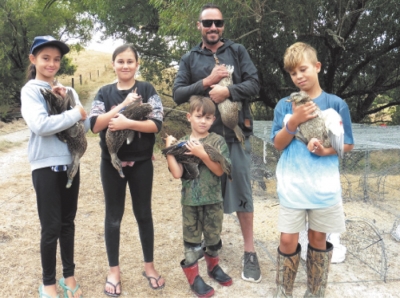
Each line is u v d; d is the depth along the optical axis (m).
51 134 2.54
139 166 2.96
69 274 2.98
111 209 3.02
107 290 3.04
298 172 2.62
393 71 8.86
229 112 3.04
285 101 2.78
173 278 3.30
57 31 19.38
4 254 3.72
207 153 2.79
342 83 9.27
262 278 3.30
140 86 3.00
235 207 3.30
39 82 2.66
